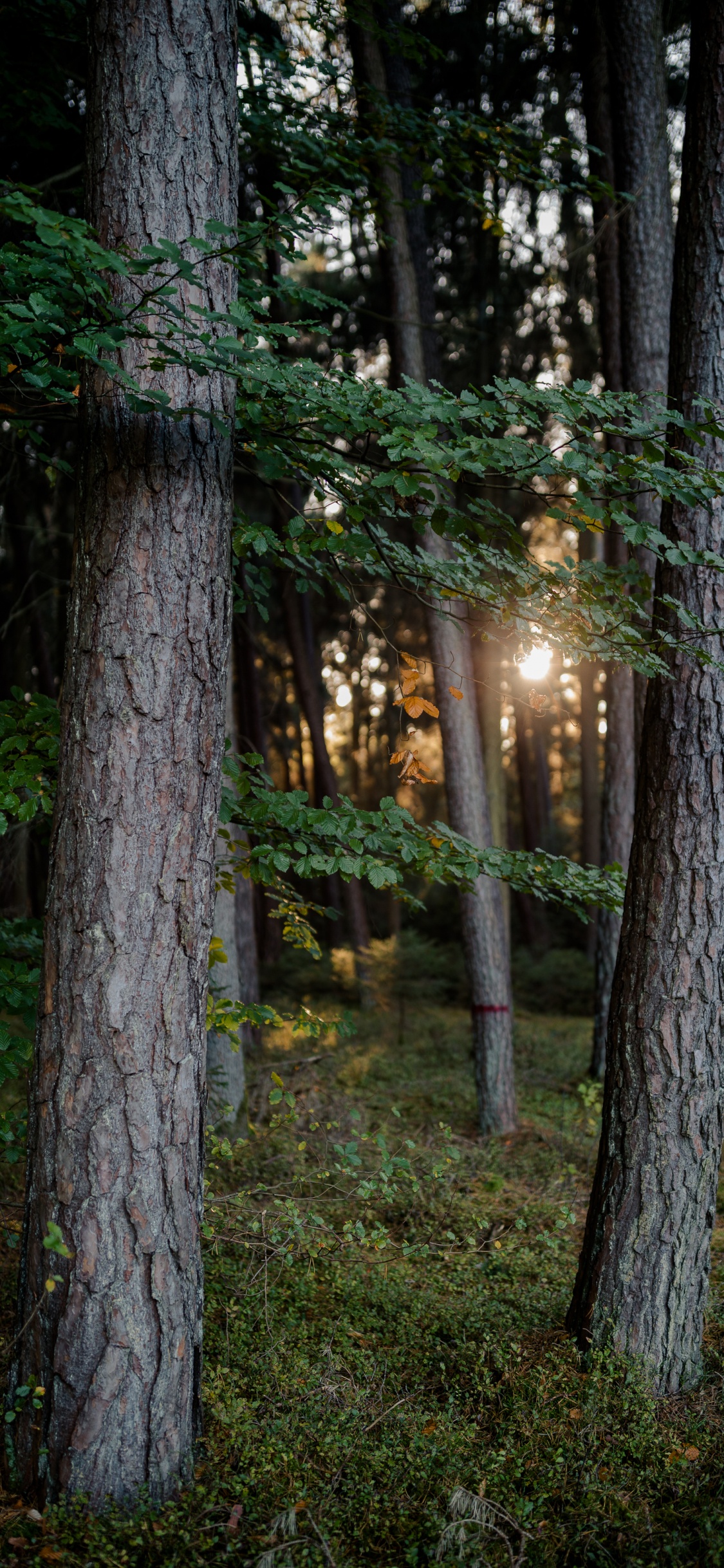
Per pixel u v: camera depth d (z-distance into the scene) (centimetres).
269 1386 329
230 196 300
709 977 352
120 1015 275
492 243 1145
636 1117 356
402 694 371
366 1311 404
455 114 543
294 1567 252
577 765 2433
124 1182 275
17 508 991
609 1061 369
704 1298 356
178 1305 285
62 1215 272
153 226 281
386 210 655
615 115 675
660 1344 348
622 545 743
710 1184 355
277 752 2166
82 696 283
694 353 362
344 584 412
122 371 238
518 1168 646
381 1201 522
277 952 1557
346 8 580
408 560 376
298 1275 421
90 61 288
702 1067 351
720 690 352
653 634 357
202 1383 318
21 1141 344
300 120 543
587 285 1109
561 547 1470
